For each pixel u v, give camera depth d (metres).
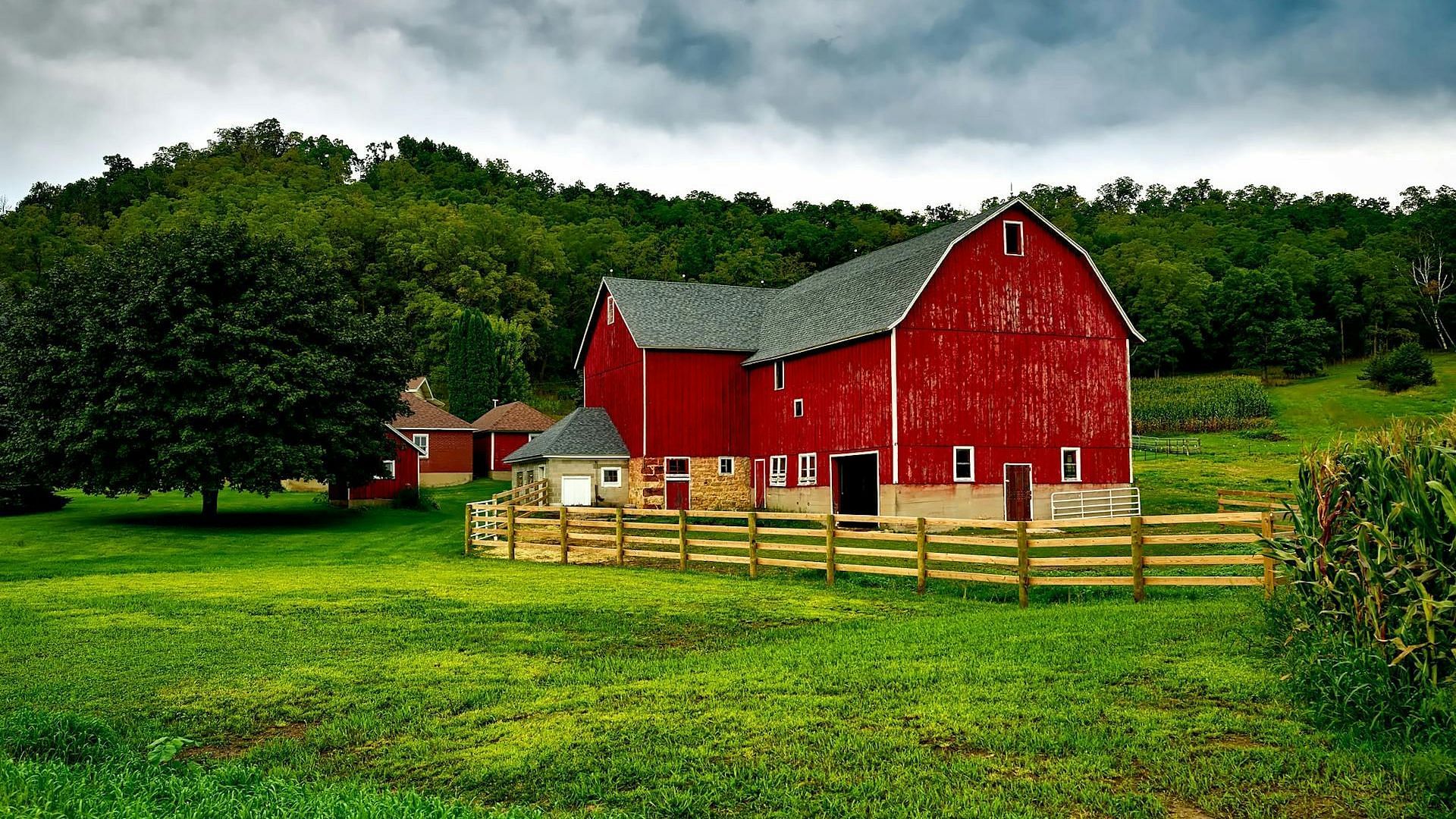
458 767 8.38
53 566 25.11
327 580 20.81
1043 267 35.25
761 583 19.70
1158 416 80.56
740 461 42.38
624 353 42.75
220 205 126.44
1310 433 73.12
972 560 17.20
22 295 91.50
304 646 13.38
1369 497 8.77
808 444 37.88
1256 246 128.50
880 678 10.58
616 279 44.78
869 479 37.53
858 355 34.97
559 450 40.81
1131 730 8.55
